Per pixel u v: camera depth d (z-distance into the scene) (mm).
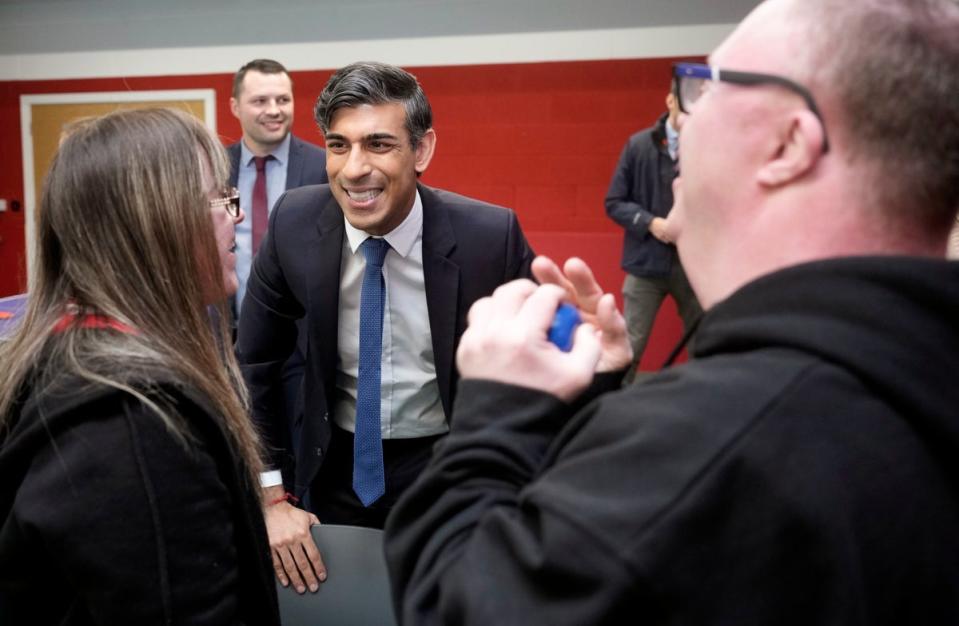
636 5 4387
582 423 513
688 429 442
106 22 5133
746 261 515
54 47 5262
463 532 511
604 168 4582
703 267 547
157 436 715
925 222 479
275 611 880
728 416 440
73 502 678
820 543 410
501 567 467
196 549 729
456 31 4609
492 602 454
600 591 418
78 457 688
